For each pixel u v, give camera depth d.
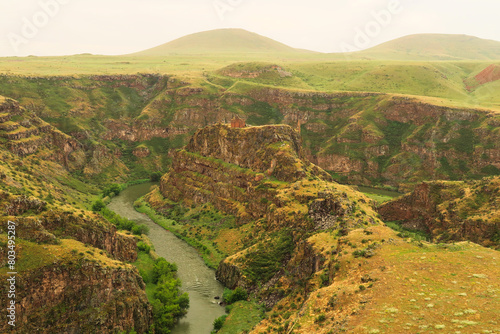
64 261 97.62
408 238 99.38
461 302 64.44
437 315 61.81
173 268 145.12
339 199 134.75
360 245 97.25
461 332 56.03
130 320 103.38
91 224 119.75
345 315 70.12
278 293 119.50
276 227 147.50
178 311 116.50
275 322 101.38
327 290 82.12
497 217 147.88
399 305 67.25
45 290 92.88
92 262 101.19
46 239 101.69
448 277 73.62
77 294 97.19
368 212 142.38
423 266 79.19
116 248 129.75
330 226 128.25
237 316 114.31
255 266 133.50
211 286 137.38
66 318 93.88
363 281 79.94
